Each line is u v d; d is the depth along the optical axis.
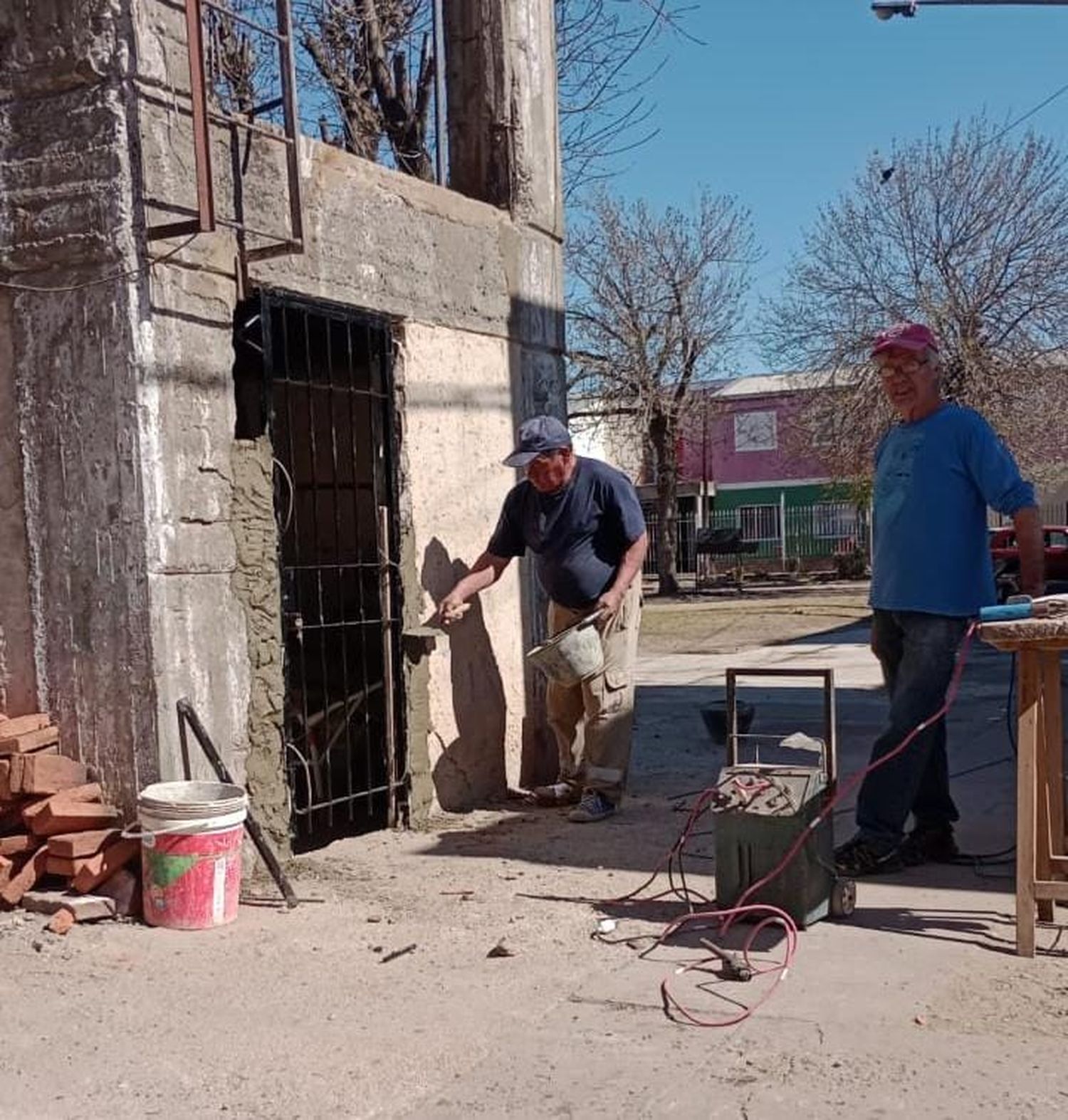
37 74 5.24
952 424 5.30
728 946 4.60
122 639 5.22
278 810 5.82
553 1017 3.95
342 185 6.34
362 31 12.31
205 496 5.43
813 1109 3.27
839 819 6.83
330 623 6.39
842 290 28.94
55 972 4.43
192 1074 3.57
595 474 6.83
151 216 5.18
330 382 6.29
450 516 7.16
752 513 41.75
